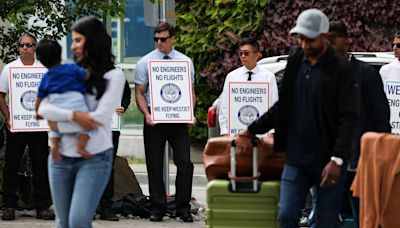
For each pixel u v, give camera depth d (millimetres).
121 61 24359
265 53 22422
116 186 14500
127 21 24391
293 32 8945
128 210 14016
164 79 13656
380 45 22016
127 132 23688
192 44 22875
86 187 8703
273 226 9297
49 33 15117
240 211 9328
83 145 8688
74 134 8742
